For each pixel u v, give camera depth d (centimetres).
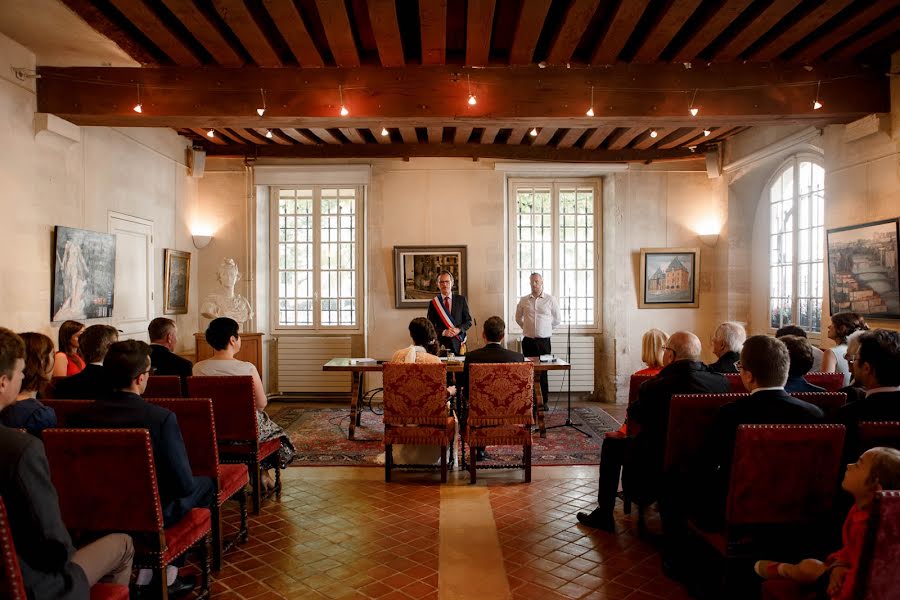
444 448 461
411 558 330
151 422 254
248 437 380
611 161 818
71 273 544
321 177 817
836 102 521
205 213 820
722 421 261
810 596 200
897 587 154
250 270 818
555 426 664
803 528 246
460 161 818
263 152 811
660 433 329
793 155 683
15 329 482
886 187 512
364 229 848
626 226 826
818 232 643
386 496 435
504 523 381
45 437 236
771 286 742
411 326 504
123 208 641
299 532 367
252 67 529
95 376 331
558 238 863
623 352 827
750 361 262
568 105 529
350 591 292
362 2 457
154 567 245
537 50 525
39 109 515
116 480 239
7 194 475
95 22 456
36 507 167
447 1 447
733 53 509
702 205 828
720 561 262
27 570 168
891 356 246
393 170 818
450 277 730
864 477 179
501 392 454
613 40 477
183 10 425
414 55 531
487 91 529
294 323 858
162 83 527
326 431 645
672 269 824
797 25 452
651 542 352
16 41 486
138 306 671
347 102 529
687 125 565
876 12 433
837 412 263
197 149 799
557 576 308
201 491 300
